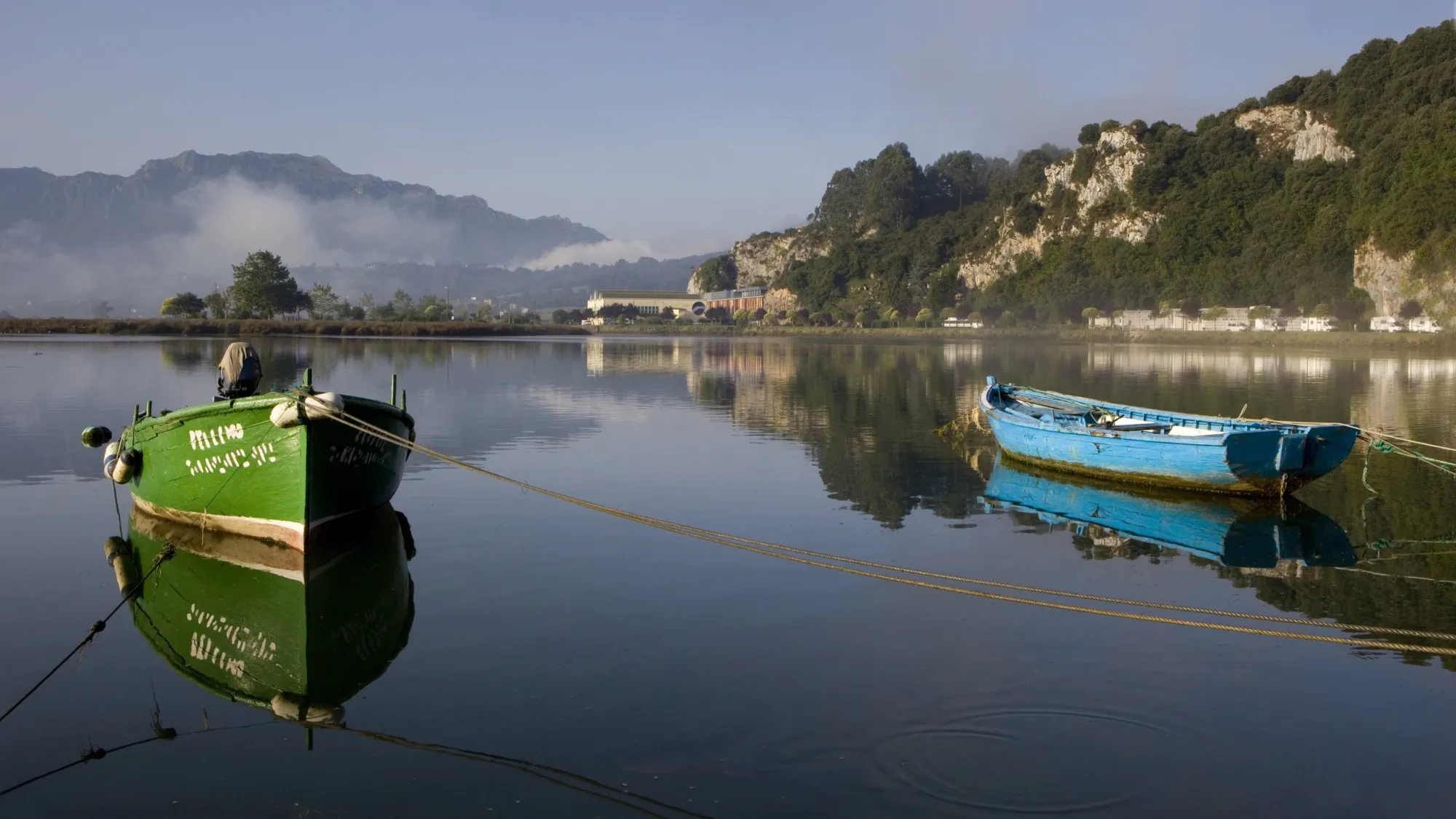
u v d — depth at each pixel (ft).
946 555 49.11
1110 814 24.41
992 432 94.73
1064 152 593.83
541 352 256.73
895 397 133.08
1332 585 44.27
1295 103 485.56
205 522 52.13
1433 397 130.21
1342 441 62.13
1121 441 66.95
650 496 63.36
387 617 39.09
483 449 83.35
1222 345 324.19
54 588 43.73
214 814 24.59
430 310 500.74
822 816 24.14
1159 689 31.83
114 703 31.58
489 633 37.09
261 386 139.03
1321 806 24.82
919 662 33.96
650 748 27.73
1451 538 53.26
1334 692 31.73
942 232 618.85
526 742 28.14
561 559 47.42
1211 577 45.55
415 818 24.29
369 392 133.08
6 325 347.97
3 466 72.54
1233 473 61.98
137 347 247.70
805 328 539.29
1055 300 456.04
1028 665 33.81
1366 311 332.60
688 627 37.60
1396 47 432.25
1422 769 26.66
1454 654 34.99
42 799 25.36
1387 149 351.25
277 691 32.35
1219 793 25.40
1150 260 450.30
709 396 133.08
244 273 420.77
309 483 47.42
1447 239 300.81
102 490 64.39
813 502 61.98
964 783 25.76
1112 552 49.90
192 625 39.11
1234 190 440.45
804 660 34.22
